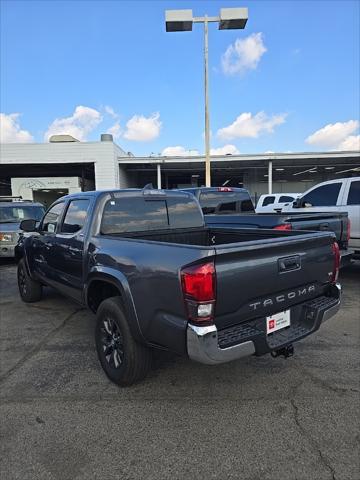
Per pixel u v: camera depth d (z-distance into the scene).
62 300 6.50
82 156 24.42
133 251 3.17
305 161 25.75
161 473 2.35
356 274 8.42
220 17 14.50
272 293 2.99
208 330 2.54
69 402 3.18
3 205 11.51
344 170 31.17
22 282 6.43
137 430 2.79
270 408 3.04
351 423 2.81
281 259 3.01
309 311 3.29
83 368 3.82
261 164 27.08
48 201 27.36
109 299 3.48
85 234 4.03
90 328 5.06
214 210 8.81
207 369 3.74
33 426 2.85
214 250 2.52
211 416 2.95
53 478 2.32
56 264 4.86
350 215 7.77
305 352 4.11
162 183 36.19
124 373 3.28
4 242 10.12
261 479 2.29
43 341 4.59
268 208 16.58
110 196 4.09
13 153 24.38
